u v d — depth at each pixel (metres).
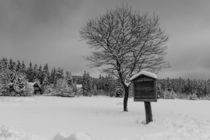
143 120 14.09
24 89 73.25
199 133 9.80
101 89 122.31
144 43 19.88
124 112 18.48
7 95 71.81
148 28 20.05
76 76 141.75
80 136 6.86
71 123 12.70
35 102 31.62
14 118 13.96
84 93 107.38
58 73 113.25
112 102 32.44
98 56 20.22
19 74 76.12
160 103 29.91
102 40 20.16
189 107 23.47
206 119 14.50
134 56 19.84
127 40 19.88
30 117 14.67
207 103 30.06
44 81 108.31
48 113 17.17
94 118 14.97
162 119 14.32
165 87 119.88
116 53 19.62
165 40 20.20
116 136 9.44
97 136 9.36
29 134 8.94
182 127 11.70
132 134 9.95
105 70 20.22
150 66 20.06
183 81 134.62
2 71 80.44
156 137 9.06
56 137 7.18
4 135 8.29
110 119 14.65
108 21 20.25
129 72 19.92
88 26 20.95
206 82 135.12
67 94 79.88
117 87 73.25
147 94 13.55
